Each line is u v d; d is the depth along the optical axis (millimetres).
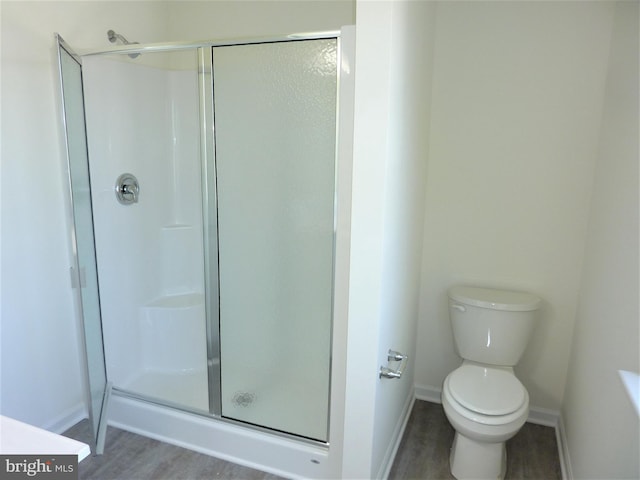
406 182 1746
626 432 1279
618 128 1700
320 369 2121
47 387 2096
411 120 1738
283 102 2037
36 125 1938
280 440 1915
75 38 2086
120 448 2078
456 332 2232
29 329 1985
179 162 2670
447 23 2186
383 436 1838
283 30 2465
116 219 2307
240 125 2135
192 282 2713
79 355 2250
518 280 2285
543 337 2295
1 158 1809
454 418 1805
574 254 2164
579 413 1859
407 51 1543
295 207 2117
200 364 2465
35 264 1986
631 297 1349
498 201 2254
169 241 2654
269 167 2133
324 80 1952
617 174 1656
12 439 897
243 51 2025
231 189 2209
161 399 2184
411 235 1996
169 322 2461
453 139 2275
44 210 2006
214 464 1987
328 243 2088
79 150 1921
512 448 2168
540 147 2143
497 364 2168
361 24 1303
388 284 1571
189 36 2662
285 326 2178
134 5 2422
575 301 2197
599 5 1958
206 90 2125
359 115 1355
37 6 1898
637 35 1548
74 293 2195
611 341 1512
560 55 2045
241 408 2070
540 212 2191
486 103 2193
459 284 2404
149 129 2498
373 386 1522
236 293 2256
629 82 1601
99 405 2080
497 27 2117
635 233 1373
